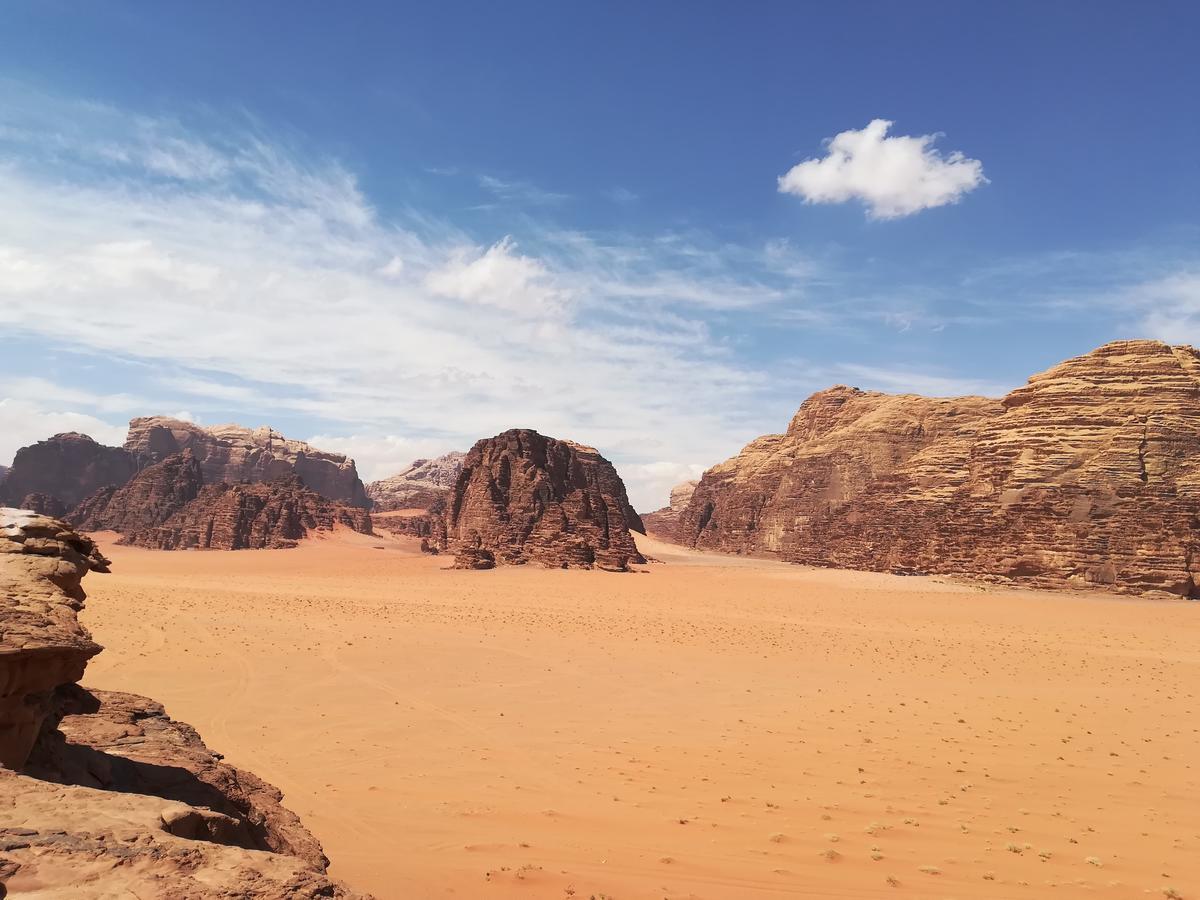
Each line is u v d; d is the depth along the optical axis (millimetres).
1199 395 148875
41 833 8852
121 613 71125
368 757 33312
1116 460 141000
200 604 85188
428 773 31000
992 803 27922
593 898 18219
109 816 9688
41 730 13594
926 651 72938
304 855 14109
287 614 81500
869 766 32906
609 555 181250
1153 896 19500
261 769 30719
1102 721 43281
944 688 54156
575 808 26547
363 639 66625
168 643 57875
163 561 187125
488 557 177000
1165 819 26422
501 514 190875
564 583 148125
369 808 25812
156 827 9617
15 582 13617
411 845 21984
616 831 23984
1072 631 91438
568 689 51219
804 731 40031
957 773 31969
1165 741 38688
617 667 60031
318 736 36656
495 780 30188
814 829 24453
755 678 57281
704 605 115250
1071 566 134000
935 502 184375
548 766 32594
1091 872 21125
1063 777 31656
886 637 82500
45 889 7691
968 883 20031
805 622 96062
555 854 21484
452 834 23266
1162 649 78250
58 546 15203
